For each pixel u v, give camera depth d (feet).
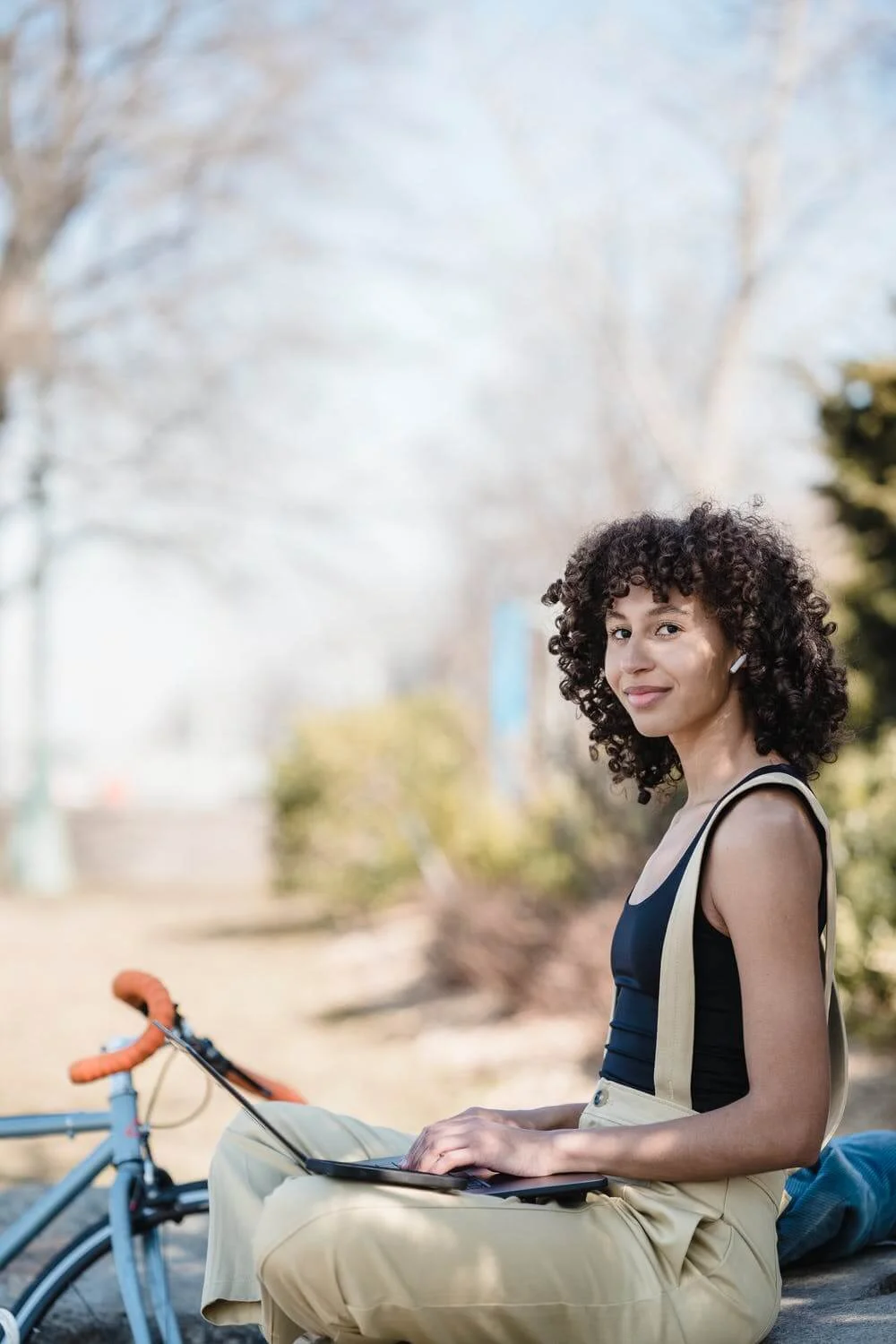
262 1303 7.54
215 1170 8.14
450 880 34.88
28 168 50.24
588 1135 7.13
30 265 51.44
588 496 72.59
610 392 53.62
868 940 21.99
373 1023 31.17
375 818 48.67
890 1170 9.37
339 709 54.90
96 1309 10.56
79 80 50.75
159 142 51.31
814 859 7.06
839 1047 7.46
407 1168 7.24
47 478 57.52
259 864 75.05
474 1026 29.04
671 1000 7.24
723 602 7.58
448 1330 6.93
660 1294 7.02
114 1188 9.26
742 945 6.95
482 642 95.91
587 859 29.14
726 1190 7.28
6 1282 11.55
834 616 25.76
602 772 29.86
